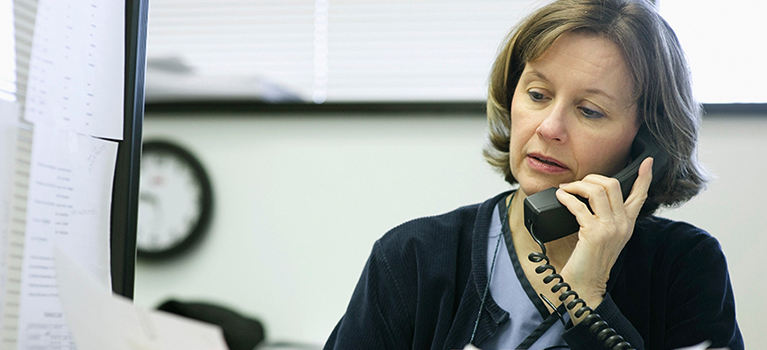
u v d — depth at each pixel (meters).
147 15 1.48
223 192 4.49
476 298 1.85
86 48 1.34
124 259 1.39
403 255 2.01
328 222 4.36
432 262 1.96
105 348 1.07
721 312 1.90
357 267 4.30
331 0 4.54
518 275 1.84
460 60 4.36
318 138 4.39
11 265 1.22
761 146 3.75
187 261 4.50
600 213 1.74
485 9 4.37
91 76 1.35
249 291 4.41
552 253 1.89
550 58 1.74
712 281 1.92
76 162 1.32
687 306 1.90
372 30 4.48
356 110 4.34
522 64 1.92
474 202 4.18
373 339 1.94
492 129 2.22
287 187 4.41
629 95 1.77
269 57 4.58
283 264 4.39
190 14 4.69
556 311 1.73
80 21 1.33
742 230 3.76
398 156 4.28
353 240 4.32
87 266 1.34
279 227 4.41
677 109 1.85
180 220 4.51
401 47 4.44
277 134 4.44
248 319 3.05
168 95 4.49
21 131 1.24
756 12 3.83
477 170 4.18
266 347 3.53
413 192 4.25
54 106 1.28
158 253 4.51
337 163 4.36
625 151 1.88
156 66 4.35
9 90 1.23
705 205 3.79
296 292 4.36
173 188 4.53
